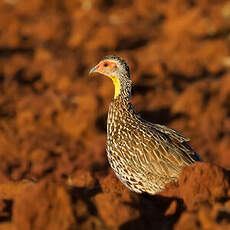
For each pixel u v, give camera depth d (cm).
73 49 8250
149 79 6812
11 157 4881
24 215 1980
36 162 4744
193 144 5166
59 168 4612
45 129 5375
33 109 5572
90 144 5184
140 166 2408
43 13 10431
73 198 2025
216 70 7288
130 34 8819
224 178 2230
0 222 2152
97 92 6012
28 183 2662
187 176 2259
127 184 2486
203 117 5734
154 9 10494
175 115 5812
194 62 7369
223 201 2191
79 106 5538
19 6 10556
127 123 2495
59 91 6269
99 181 2844
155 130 2489
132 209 2039
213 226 1941
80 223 1978
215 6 10269
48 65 7038
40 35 8856
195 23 9269
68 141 5238
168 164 2388
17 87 6347
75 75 6681
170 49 8044
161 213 2181
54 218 1978
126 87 2581
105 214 2012
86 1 10694
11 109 5647
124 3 11000
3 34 8788
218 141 5241
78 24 9112
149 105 5966
